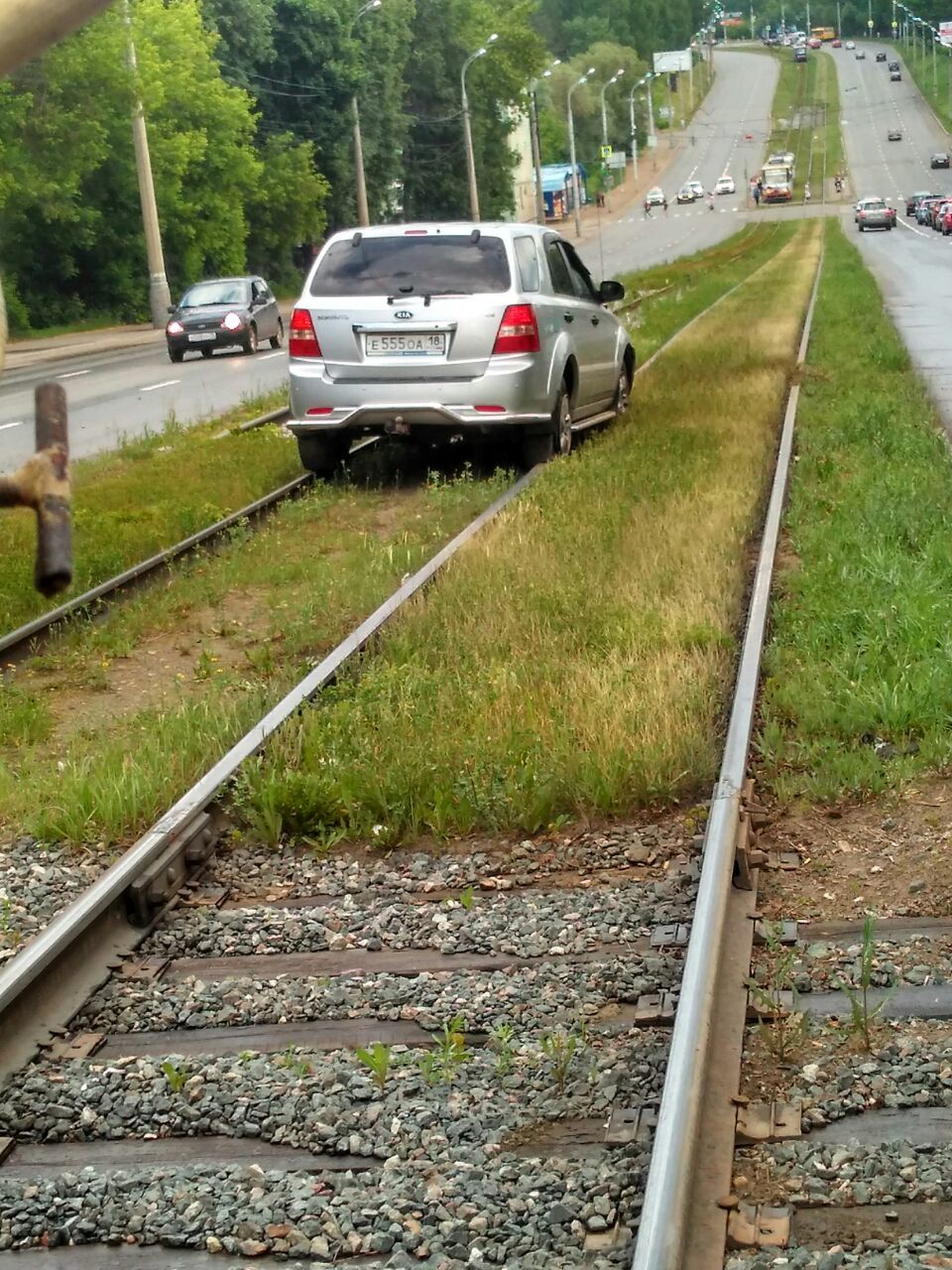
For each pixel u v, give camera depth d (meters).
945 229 84.19
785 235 93.06
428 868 5.41
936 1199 3.21
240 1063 4.05
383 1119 3.71
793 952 4.36
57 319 62.03
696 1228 3.10
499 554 9.48
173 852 5.29
